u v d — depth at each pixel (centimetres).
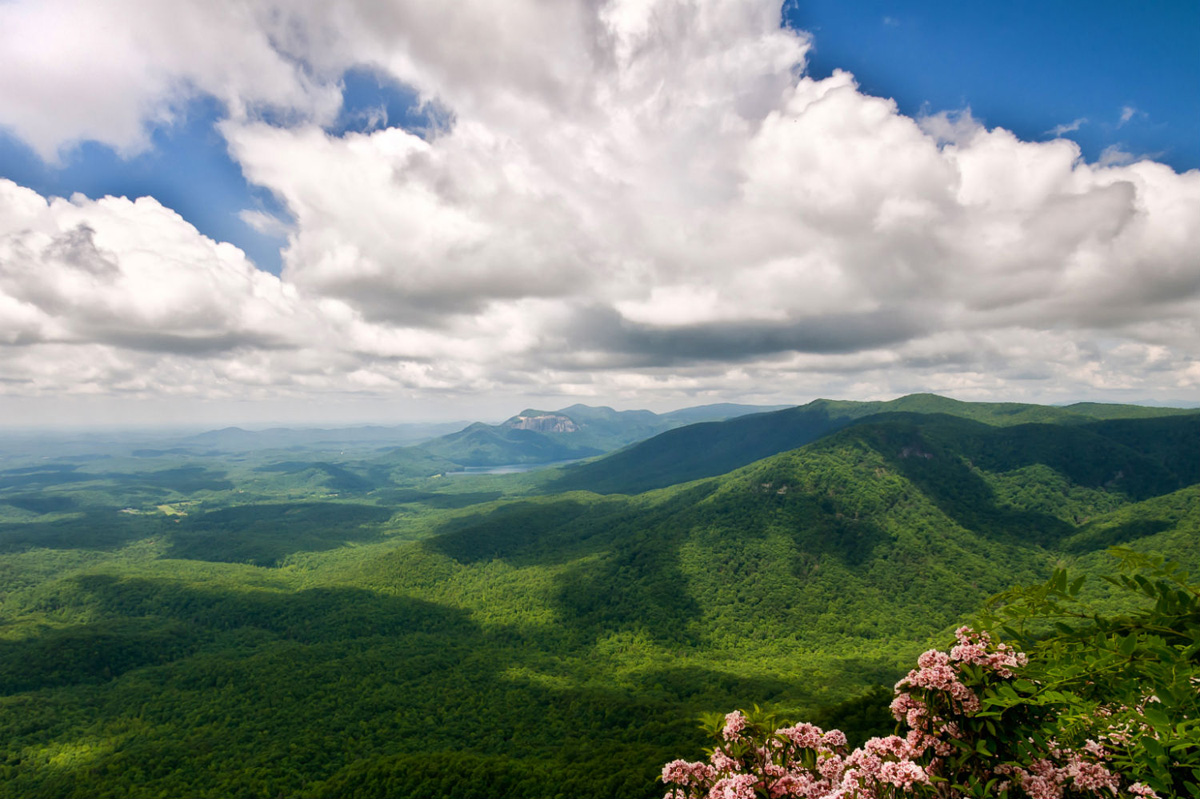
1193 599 532
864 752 633
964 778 587
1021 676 566
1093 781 544
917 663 620
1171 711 498
